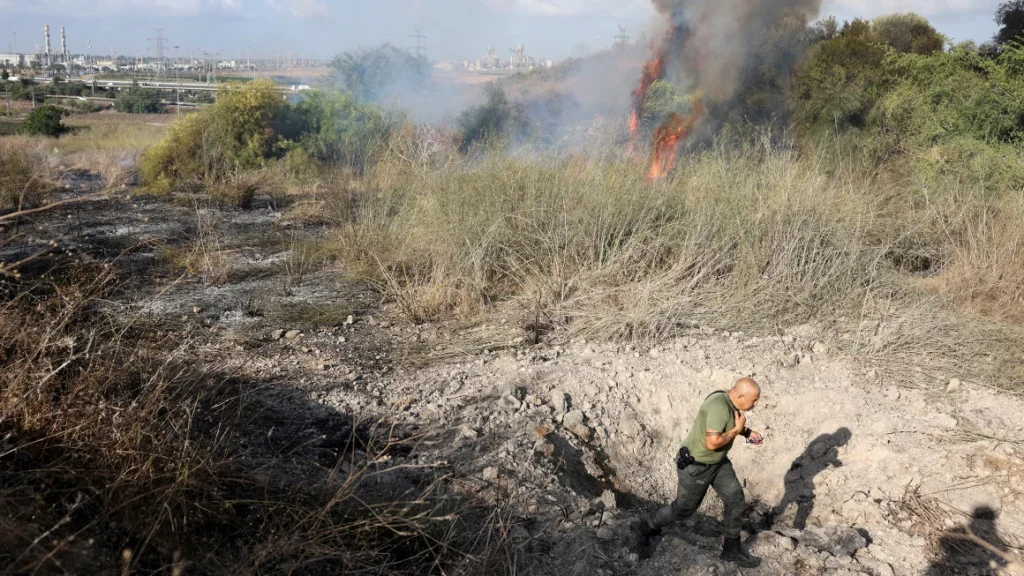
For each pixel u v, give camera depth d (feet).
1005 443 16.10
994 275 24.64
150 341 18.53
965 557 13.19
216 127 52.75
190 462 11.84
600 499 15.37
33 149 68.33
